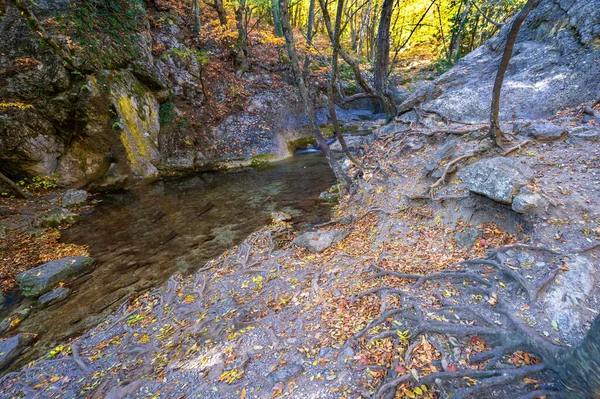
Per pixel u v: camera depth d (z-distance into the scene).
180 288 6.40
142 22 14.72
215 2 17.94
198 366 4.16
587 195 4.94
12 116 10.61
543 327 3.37
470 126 9.08
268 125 18.31
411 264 5.30
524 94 9.84
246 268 6.66
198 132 16.61
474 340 3.50
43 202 10.87
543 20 11.95
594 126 6.88
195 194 12.12
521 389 2.83
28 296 6.44
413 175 8.46
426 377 3.15
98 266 7.45
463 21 22.52
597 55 9.06
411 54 30.31
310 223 8.83
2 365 4.88
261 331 4.55
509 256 4.50
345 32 31.83
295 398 3.33
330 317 4.52
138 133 14.02
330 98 8.59
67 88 11.34
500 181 5.10
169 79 16.09
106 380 4.29
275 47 22.56
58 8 11.11
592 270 3.83
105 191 12.68
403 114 13.65
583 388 2.37
